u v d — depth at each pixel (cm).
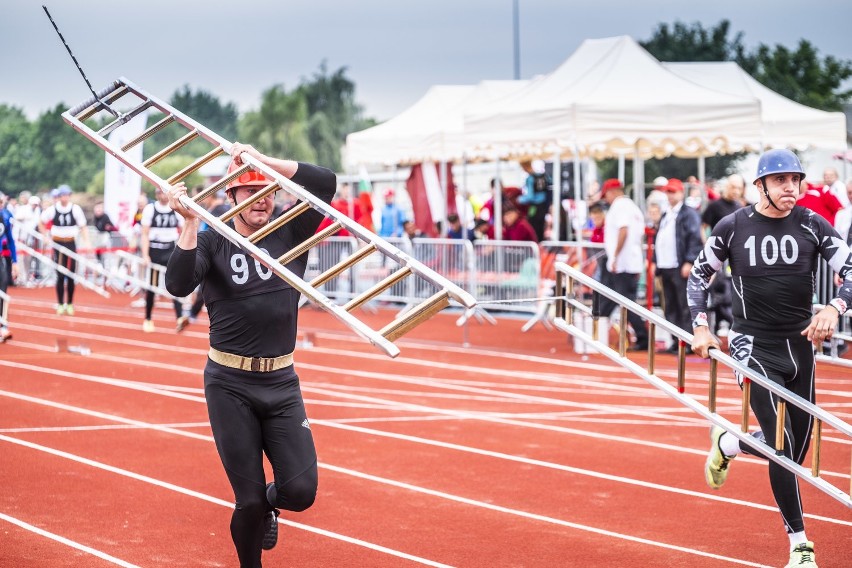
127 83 699
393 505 885
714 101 1745
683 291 1702
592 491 933
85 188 8156
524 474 989
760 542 789
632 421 1231
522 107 1836
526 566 738
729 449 755
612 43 1919
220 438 632
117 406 1291
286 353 656
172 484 940
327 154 10656
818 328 668
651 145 2114
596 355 1730
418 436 1147
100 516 843
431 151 2475
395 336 531
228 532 807
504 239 2133
